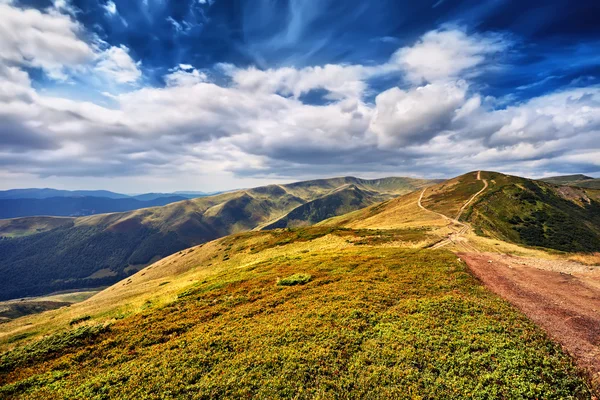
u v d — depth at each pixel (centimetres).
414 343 1636
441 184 18762
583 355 1458
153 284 7000
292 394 1322
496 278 2852
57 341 2155
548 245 9238
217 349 1786
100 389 1514
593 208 13538
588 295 2314
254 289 3044
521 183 15012
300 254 5259
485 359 1452
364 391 1305
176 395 1398
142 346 2011
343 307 2212
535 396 1207
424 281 2728
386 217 13162
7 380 1733
